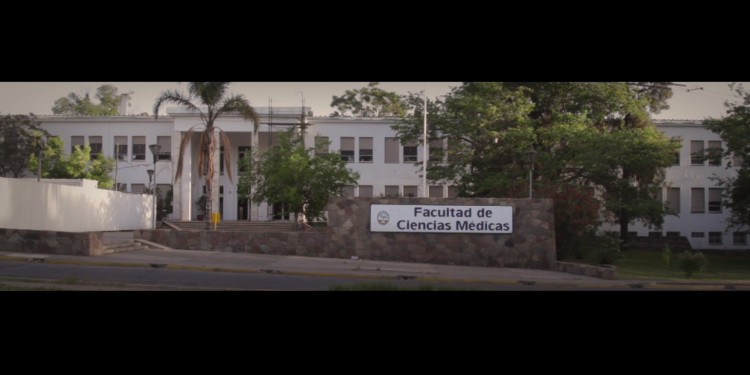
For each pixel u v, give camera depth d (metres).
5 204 20.81
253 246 22.45
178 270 15.73
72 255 17.50
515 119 29.92
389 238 21.92
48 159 43.62
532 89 31.92
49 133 46.75
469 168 32.62
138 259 17.47
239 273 15.95
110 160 44.66
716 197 45.12
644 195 32.41
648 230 44.88
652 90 39.47
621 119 34.34
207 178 29.77
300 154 32.81
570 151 30.70
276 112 44.97
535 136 29.31
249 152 35.66
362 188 45.66
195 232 22.69
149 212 39.94
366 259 21.81
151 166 47.03
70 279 12.21
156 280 13.37
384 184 45.66
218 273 15.57
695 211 44.97
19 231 17.67
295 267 17.88
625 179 32.22
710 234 45.03
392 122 45.75
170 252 20.42
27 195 22.48
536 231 21.91
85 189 29.23
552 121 32.47
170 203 46.06
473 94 30.28
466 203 21.91
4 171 43.69
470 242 21.86
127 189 47.12
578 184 31.25
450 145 32.25
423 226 21.88
